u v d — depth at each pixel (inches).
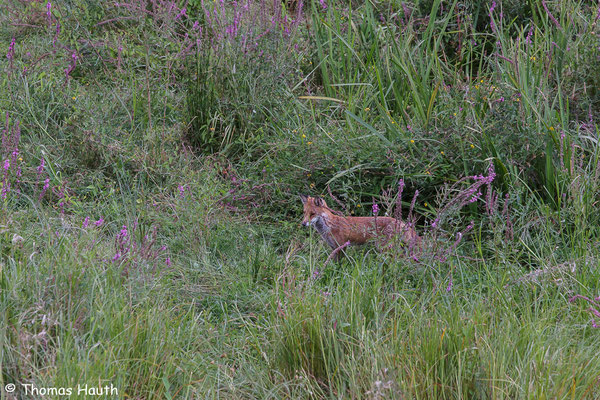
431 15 542.6
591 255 364.2
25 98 500.1
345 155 453.1
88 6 610.2
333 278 342.0
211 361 287.1
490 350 261.1
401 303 319.3
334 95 546.0
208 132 498.6
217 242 397.4
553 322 311.0
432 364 266.4
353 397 253.0
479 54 601.6
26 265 290.7
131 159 457.1
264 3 570.3
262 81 515.5
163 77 549.3
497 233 370.6
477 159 434.3
